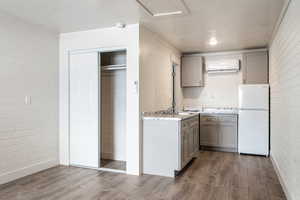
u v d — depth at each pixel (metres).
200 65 5.55
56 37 3.93
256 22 3.38
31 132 3.45
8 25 3.11
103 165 3.93
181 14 3.04
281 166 3.15
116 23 3.40
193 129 4.16
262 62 5.06
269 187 2.98
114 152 4.33
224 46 4.98
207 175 3.42
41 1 2.63
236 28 3.68
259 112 4.65
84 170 3.67
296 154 2.31
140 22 3.37
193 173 3.52
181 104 5.78
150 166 3.49
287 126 2.78
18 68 3.25
